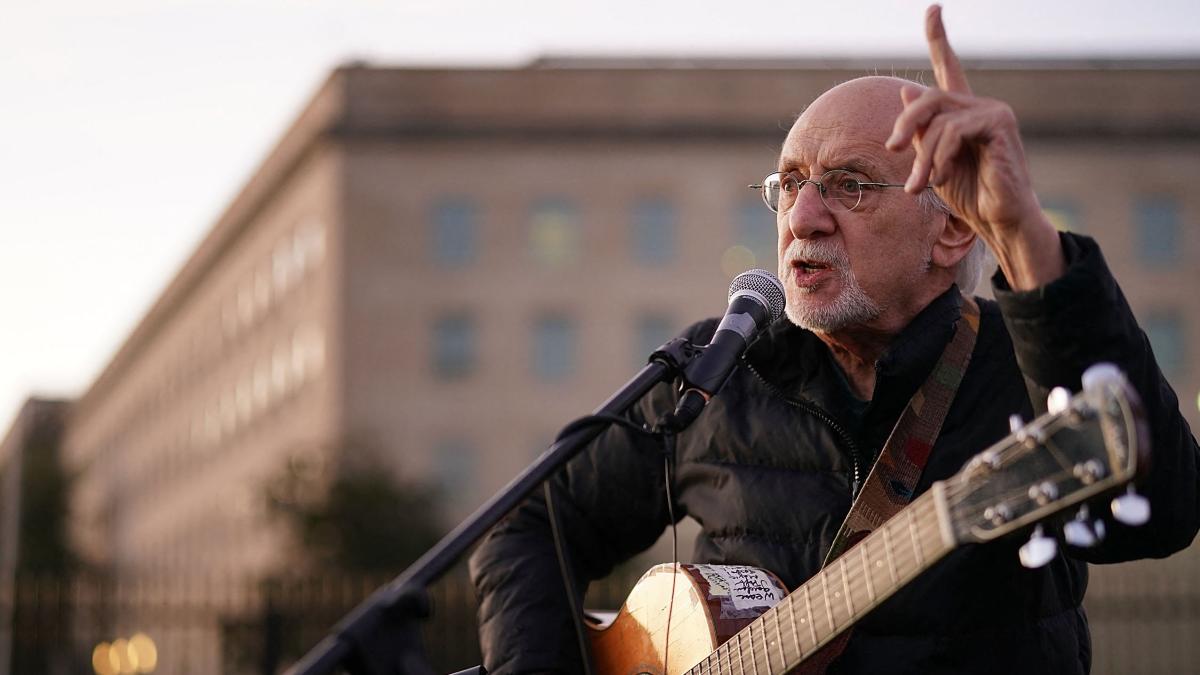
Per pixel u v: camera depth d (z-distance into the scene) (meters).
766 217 47.22
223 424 62.34
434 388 47.53
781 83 47.34
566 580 3.63
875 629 3.22
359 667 2.74
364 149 47.91
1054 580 3.32
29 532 51.94
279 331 53.66
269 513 30.19
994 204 2.68
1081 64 48.38
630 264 47.50
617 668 3.63
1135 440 2.19
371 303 47.66
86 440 99.19
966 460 3.27
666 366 3.22
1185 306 45.91
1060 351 2.72
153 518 77.62
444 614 18.19
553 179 47.81
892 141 2.68
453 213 47.88
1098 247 2.74
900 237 3.37
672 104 47.56
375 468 30.94
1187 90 46.38
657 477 3.81
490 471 47.38
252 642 19.98
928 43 2.74
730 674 3.13
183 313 72.06
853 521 3.26
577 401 47.34
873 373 3.49
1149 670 21.14
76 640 19.81
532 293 47.66
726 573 3.43
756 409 3.56
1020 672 3.21
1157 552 3.00
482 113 47.88
